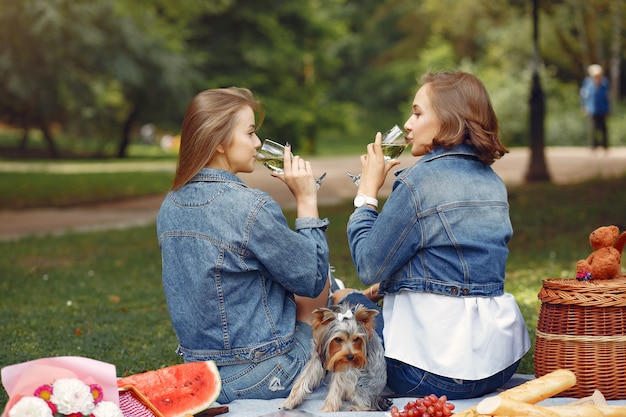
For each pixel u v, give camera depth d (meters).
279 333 3.55
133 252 9.98
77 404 2.82
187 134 3.61
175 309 3.59
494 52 32.41
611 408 3.13
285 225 3.53
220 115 3.57
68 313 6.71
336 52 44.00
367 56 45.75
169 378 3.47
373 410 3.36
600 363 3.47
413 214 3.43
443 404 3.16
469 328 3.43
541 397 3.20
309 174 3.69
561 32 29.50
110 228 12.66
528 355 4.94
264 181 19.34
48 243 10.90
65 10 19.94
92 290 7.70
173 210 3.59
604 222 10.18
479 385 3.50
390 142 3.71
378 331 3.67
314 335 3.40
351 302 3.67
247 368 3.53
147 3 17.30
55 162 29.47
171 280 3.60
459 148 3.52
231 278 3.50
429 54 38.78
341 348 3.26
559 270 7.67
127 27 24.14
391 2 45.47
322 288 3.60
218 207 3.50
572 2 26.84
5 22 19.39
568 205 11.60
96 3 22.20
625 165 17.83
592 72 20.94
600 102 20.84
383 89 44.16
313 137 35.22
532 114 15.59
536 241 9.30
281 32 33.09
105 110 32.72
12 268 8.96
